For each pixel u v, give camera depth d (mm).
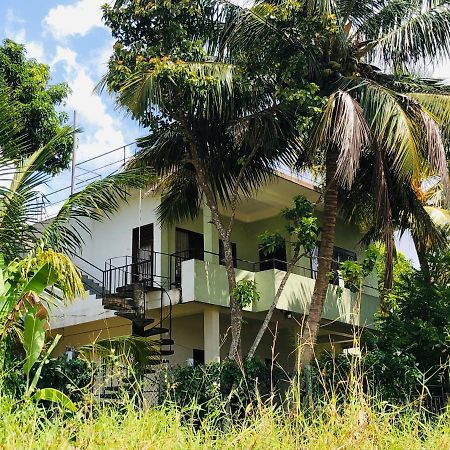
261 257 21438
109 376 5715
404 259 24594
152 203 18734
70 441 4465
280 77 14344
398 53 15656
